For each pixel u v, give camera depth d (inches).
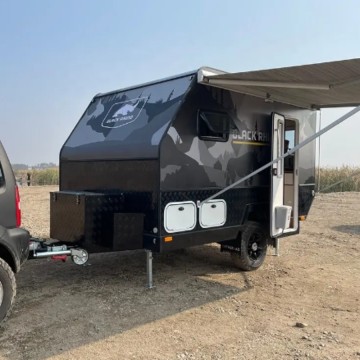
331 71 183.8
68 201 204.1
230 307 191.9
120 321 172.9
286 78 200.7
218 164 226.1
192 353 145.7
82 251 196.1
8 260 163.6
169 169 202.7
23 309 184.1
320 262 276.2
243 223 243.6
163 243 201.6
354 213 507.5
